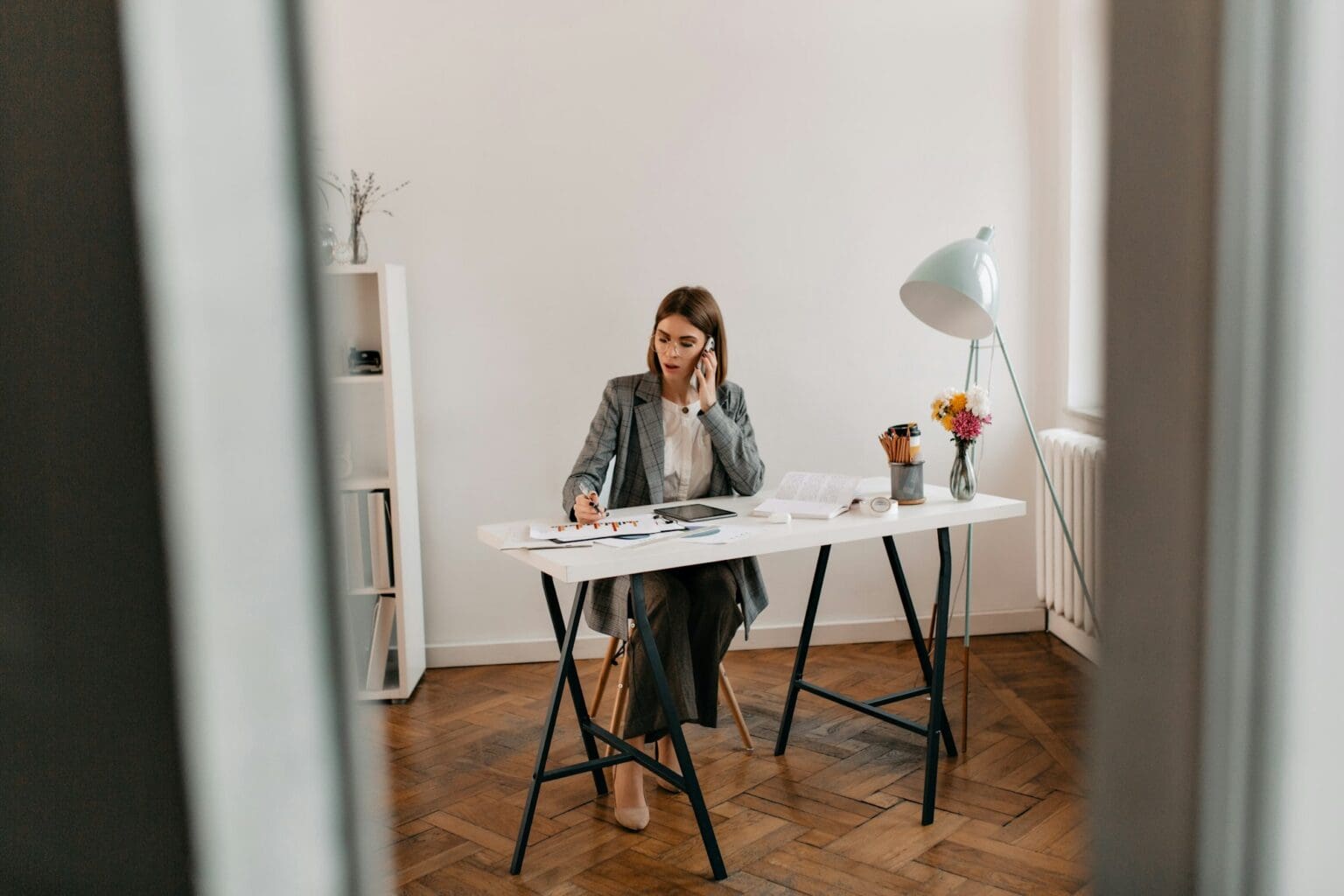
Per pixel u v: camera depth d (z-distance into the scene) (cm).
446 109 425
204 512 42
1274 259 48
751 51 435
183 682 41
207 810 42
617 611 291
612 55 430
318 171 44
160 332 41
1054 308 452
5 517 40
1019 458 459
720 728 369
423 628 438
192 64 41
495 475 440
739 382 446
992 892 254
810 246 444
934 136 444
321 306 44
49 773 41
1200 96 47
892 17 438
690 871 270
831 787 318
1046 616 468
